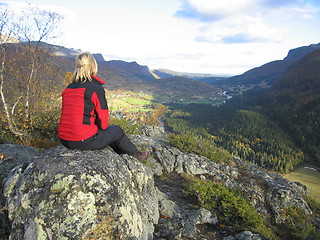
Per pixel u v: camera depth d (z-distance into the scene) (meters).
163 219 4.62
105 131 3.12
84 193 2.53
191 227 4.61
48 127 8.34
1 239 2.48
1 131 6.89
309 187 67.00
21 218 2.43
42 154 3.01
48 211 2.38
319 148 101.56
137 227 2.93
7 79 7.68
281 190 9.16
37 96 8.20
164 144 10.64
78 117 2.72
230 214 5.48
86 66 2.79
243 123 141.00
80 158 2.86
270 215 8.02
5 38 7.33
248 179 9.84
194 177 8.28
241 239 4.55
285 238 6.80
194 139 11.95
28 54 7.77
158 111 182.88
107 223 2.50
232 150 102.56
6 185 2.76
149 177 4.44
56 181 2.55
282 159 89.88
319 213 9.16
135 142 9.33
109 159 3.12
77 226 2.34
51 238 2.25
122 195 2.88
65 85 8.84
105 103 2.88
